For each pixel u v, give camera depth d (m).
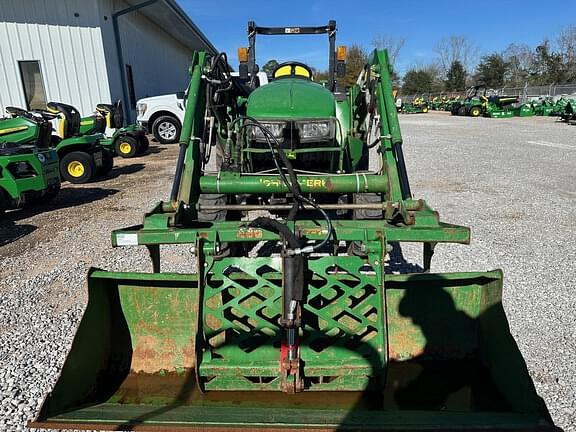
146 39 18.17
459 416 2.13
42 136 8.14
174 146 14.27
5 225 6.21
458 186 8.17
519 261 4.66
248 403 2.40
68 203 7.43
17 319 3.62
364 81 4.25
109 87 13.46
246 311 2.54
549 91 38.84
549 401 2.65
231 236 2.61
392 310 2.72
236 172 3.56
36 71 12.97
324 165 4.18
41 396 2.73
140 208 6.99
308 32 5.73
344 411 2.21
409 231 2.59
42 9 12.59
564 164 10.34
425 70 63.25
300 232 2.64
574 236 5.41
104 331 2.61
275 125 3.96
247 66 5.71
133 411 2.20
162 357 2.71
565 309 3.67
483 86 31.05
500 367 2.38
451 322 2.70
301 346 2.49
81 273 4.48
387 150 3.45
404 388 2.50
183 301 2.73
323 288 2.55
